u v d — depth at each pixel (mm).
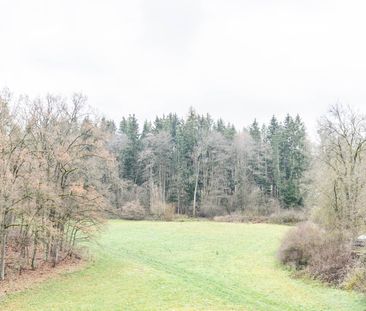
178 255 45375
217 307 25812
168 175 97000
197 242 52938
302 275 33625
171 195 92000
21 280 32062
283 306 25906
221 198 90562
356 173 38219
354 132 40312
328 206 39750
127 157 98375
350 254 33250
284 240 39938
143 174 97312
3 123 31422
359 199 37031
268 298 27797
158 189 90375
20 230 36625
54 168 36625
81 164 39219
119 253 46469
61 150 35875
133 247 50094
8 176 29500
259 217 78812
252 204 87250
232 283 32438
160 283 32188
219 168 93625
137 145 100750
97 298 28016
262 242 51750
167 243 52562
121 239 55469
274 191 95500
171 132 112812
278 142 98750
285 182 90375
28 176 31656
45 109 36219
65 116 37656
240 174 92562
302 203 86188
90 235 38812
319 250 35375
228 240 53875
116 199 83875
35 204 32438
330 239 36531
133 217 81812
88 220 38906
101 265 38906
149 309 25469
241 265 39500
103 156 39031
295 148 94250
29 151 32969
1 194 29500
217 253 45812
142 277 34219
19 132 32531
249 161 96750
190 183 92062
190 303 26734
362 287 27141
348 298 26578
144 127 113438
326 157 41031
